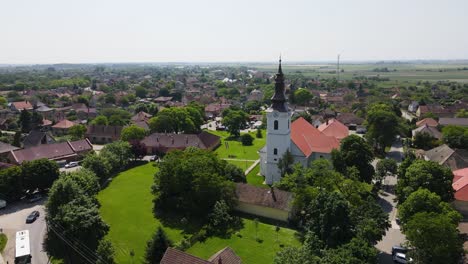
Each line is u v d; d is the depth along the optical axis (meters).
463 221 79.38
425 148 141.12
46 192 102.12
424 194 68.81
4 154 130.62
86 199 75.06
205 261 52.59
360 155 97.38
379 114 139.12
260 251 69.69
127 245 72.69
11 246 73.56
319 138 116.19
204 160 90.44
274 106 102.62
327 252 56.19
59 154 133.25
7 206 93.81
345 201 64.56
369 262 53.75
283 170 101.56
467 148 129.38
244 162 131.38
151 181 111.69
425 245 57.59
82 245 67.44
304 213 78.00
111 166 113.19
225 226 79.75
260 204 84.00
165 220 83.94
